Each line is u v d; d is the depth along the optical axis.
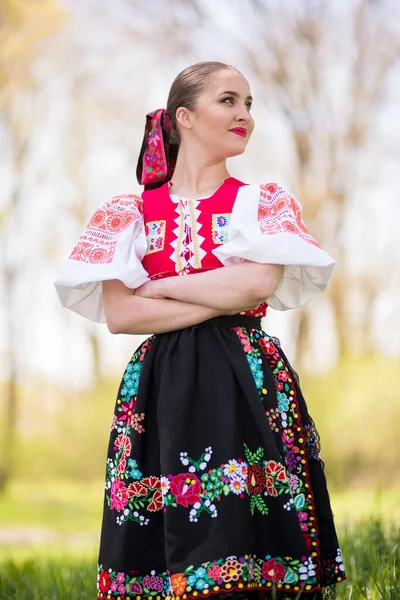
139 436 3.03
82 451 20.36
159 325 3.08
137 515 3.00
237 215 3.13
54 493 18.27
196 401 2.98
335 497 12.83
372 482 17.16
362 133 20.66
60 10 20.77
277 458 2.91
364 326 19.47
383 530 5.04
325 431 17.55
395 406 17.42
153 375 3.09
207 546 2.80
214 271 3.06
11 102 21.14
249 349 3.07
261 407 2.95
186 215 3.21
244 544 2.81
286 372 3.15
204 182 3.33
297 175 20.67
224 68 3.35
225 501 2.83
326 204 20.48
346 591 3.95
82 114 21.11
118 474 3.07
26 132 21.42
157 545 2.98
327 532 3.09
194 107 3.31
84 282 3.13
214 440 2.92
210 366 3.01
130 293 3.16
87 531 12.55
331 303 19.62
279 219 3.13
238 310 3.06
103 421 20.31
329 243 20.30
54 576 4.99
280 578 2.88
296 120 20.58
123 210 3.27
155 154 3.47
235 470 2.86
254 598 2.97
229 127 3.29
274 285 3.06
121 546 2.99
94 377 20.75
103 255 3.17
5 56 20.75
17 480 20.30
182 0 20.42
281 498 2.90
